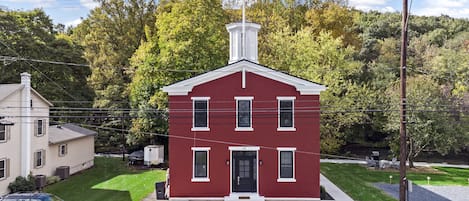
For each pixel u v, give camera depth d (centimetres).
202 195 2456
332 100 3747
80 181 3086
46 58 3666
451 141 3581
